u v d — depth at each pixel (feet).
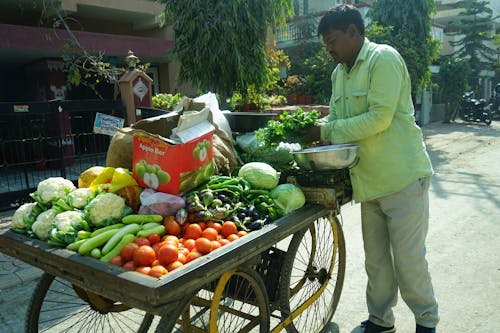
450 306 10.91
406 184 8.48
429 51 36.94
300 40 49.57
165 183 7.70
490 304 10.96
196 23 24.09
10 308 11.60
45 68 31.76
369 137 8.59
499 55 93.56
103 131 20.03
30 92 35.65
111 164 10.03
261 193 8.60
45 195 8.02
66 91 32.94
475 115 59.21
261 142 10.73
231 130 12.18
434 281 12.27
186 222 7.48
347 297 11.76
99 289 5.89
